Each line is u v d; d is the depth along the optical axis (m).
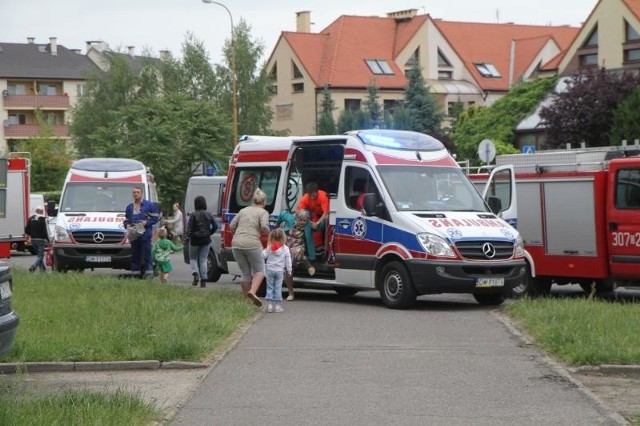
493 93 91.44
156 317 17.03
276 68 92.69
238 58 89.06
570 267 22.33
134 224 27.64
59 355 13.57
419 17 91.69
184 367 13.22
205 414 10.44
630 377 12.32
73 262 30.55
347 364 13.30
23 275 26.77
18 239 34.84
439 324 17.30
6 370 13.12
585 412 10.33
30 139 89.62
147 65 91.06
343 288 24.08
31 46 120.75
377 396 11.26
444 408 10.60
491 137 63.59
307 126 89.50
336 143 21.83
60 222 30.83
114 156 62.22
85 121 91.88
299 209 21.98
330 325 17.30
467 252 19.48
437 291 19.52
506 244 19.89
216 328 15.81
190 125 61.72
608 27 61.78
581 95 50.38
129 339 14.52
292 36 91.56
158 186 61.16
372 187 20.66
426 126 78.88
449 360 13.51
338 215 21.36
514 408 10.57
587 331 14.59
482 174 24.75
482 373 12.55
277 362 13.52
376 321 17.80
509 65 94.12
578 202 22.17
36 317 17.19
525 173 23.14
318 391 11.57
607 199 21.58
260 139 24.27
